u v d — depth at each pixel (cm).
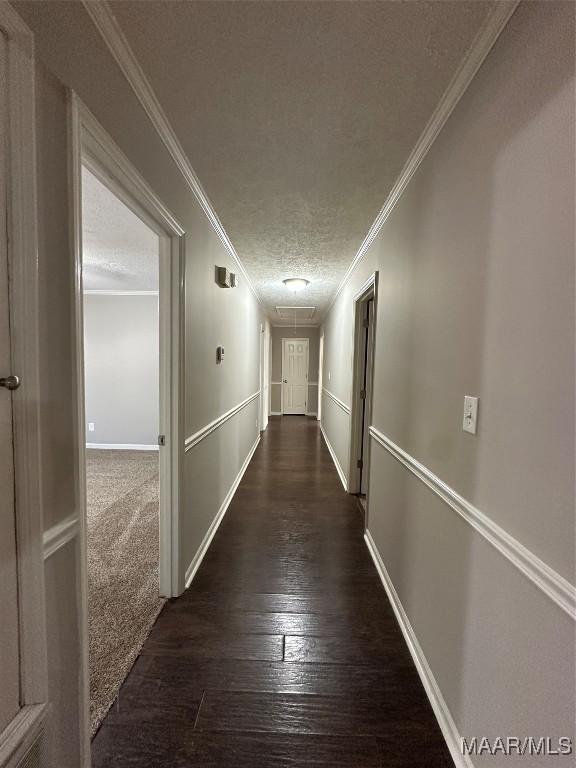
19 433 79
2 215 75
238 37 103
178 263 170
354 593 189
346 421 366
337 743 113
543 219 78
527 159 84
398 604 171
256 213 222
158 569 204
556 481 73
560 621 72
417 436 154
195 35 102
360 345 333
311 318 697
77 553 98
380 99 126
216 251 245
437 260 137
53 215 88
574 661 69
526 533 82
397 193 188
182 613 170
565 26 73
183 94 125
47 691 84
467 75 111
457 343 118
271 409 855
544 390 77
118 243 285
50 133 86
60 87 88
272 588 192
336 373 459
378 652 150
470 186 112
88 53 98
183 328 175
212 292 237
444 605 122
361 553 231
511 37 91
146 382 499
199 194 196
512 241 90
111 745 112
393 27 99
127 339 497
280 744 113
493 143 99
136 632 158
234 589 190
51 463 90
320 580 200
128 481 363
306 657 146
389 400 202
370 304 327
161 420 176
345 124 140
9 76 74
